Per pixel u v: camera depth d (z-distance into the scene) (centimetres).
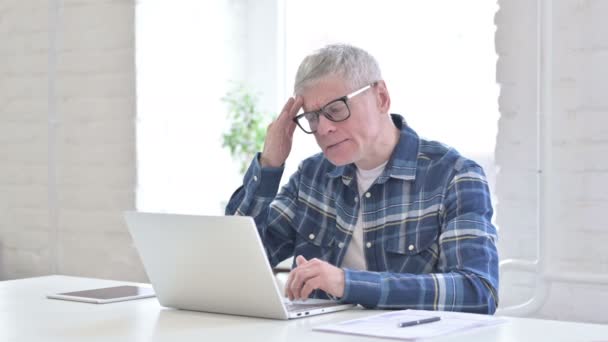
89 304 194
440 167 208
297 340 143
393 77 325
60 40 354
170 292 183
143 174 339
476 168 207
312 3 353
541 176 251
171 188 350
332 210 224
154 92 342
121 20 338
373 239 213
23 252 367
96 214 348
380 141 213
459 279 181
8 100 368
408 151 213
